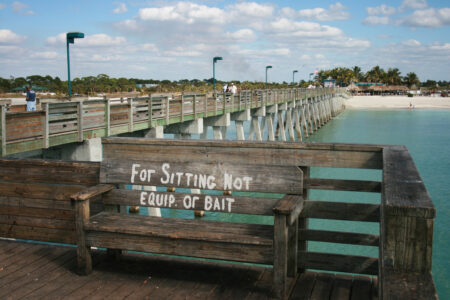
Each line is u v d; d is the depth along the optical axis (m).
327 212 3.61
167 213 14.08
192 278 3.53
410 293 1.55
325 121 54.78
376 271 3.49
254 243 3.10
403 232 1.76
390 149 3.35
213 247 3.21
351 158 3.54
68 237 4.03
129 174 3.76
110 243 3.45
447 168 23.23
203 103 16.39
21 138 8.05
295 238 3.51
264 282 3.44
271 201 3.43
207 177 3.56
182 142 3.88
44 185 4.05
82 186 3.95
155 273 3.63
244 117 22.83
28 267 3.76
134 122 11.80
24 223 4.14
